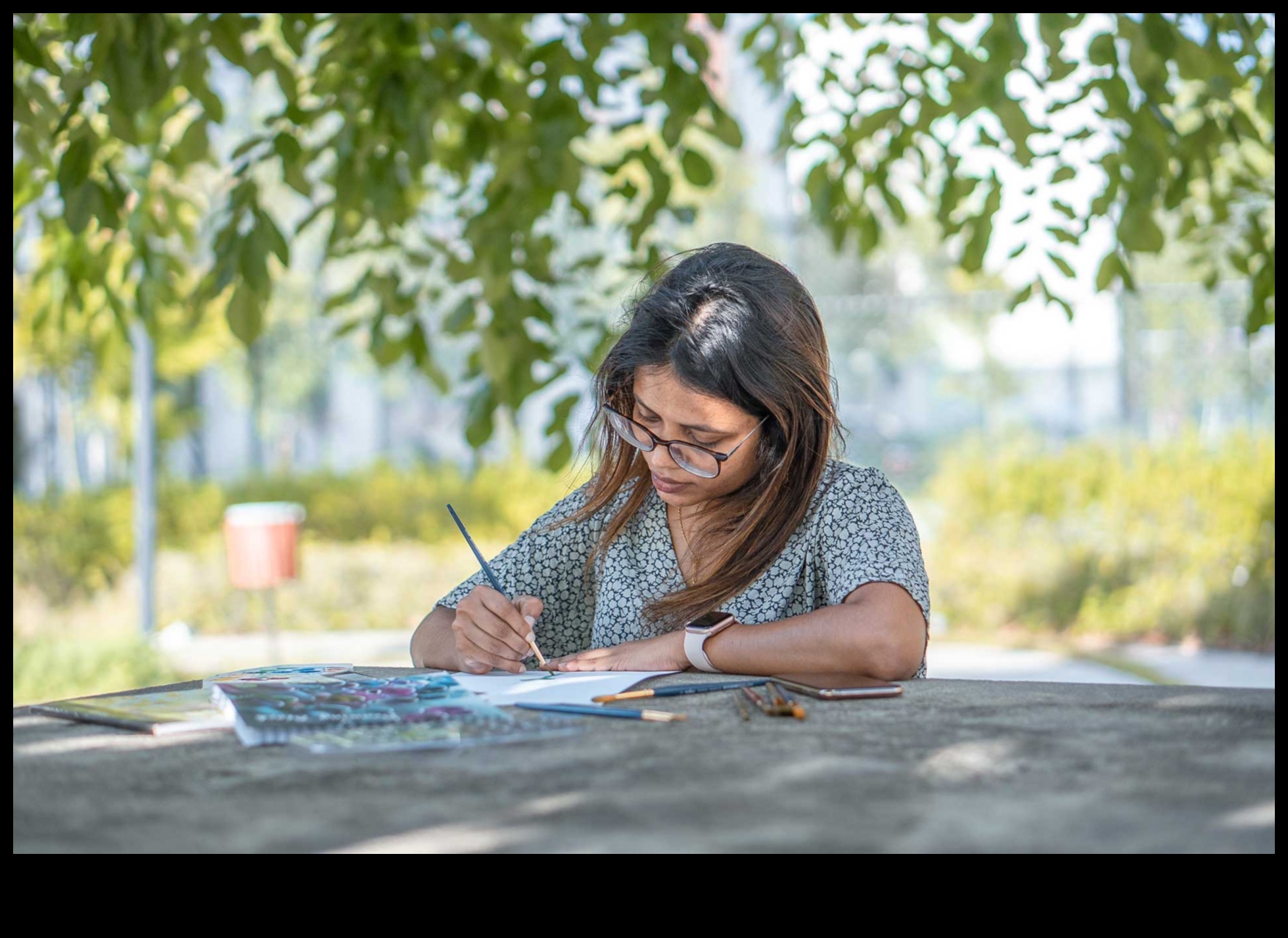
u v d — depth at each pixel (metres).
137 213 4.12
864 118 4.30
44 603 9.66
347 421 20.67
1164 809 1.05
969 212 4.34
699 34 3.56
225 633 9.43
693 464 1.98
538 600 1.97
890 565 1.90
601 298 4.05
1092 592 8.77
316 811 1.09
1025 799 1.09
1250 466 8.64
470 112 3.95
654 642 1.88
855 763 1.23
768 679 1.71
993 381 16.98
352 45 3.51
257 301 3.43
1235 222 4.66
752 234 16.64
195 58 3.37
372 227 4.66
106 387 10.05
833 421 2.06
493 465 12.30
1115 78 3.60
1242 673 7.01
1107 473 9.69
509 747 1.33
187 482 12.06
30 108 3.41
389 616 9.77
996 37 3.71
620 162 3.80
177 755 1.32
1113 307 15.57
